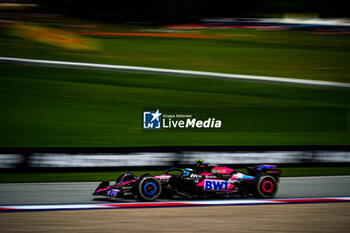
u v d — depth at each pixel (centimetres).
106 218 1788
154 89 5659
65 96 5200
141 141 4106
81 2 9531
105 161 3259
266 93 5744
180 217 1819
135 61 6819
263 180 2345
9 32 7625
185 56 7225
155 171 3375
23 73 5844
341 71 6762
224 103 5325
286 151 3562
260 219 1794
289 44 8100
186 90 5691
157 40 8144
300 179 3147
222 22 9525
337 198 2347
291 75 6488
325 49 7856
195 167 2448
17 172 3081
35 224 1670
